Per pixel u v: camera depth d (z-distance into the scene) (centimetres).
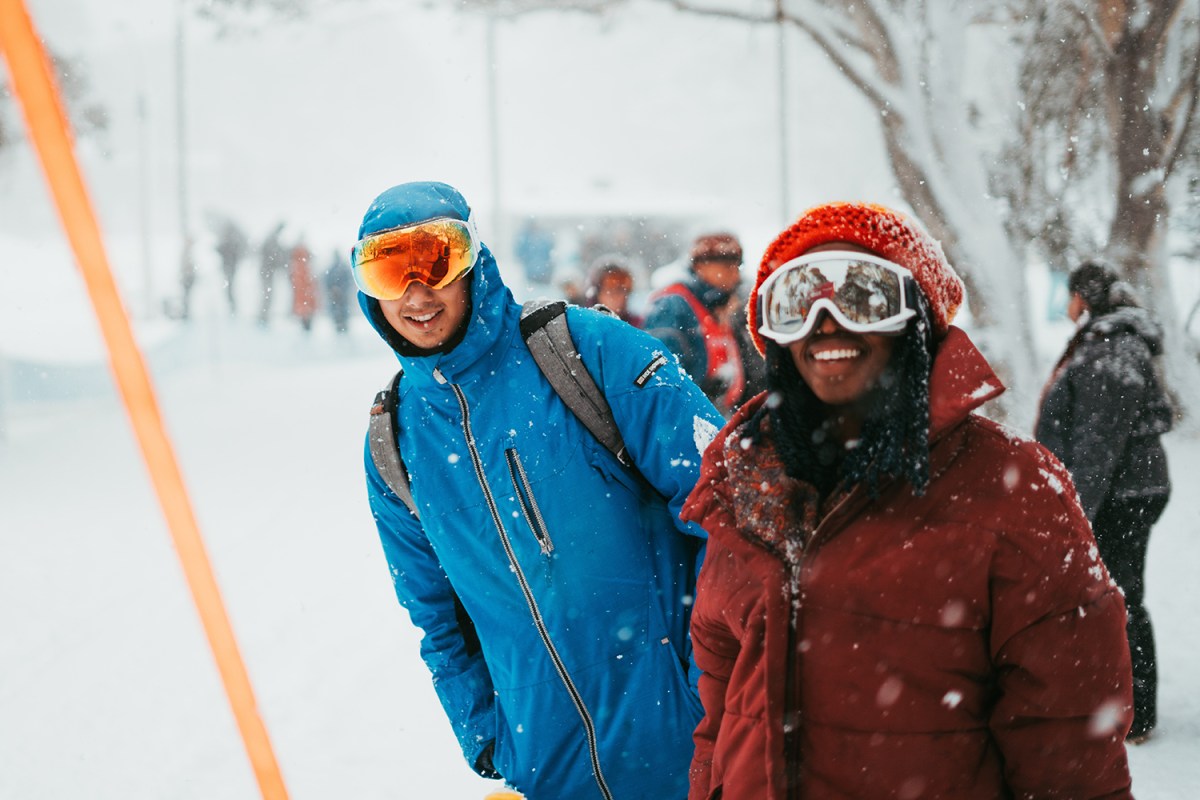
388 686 540
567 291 1096
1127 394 402
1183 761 392
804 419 183
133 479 1159
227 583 743
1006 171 1188
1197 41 1062
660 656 259
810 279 174
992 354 1048
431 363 253
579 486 254
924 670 173
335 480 1122
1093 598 169
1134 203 1072
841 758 178
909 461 169
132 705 526
